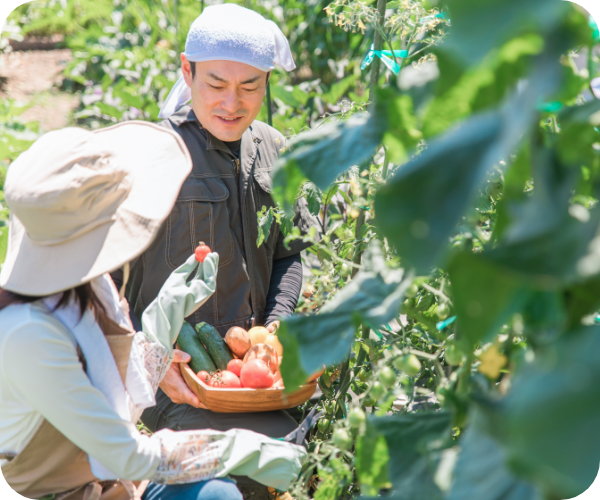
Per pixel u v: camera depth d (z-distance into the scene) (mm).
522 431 456
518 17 447
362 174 1823
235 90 2092
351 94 3400
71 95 6145
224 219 2234
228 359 2123
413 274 835
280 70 4859
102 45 5453
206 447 1610
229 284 2297
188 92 2439
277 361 2088
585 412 449
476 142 512
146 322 1825
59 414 1361
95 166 1354
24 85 6535
